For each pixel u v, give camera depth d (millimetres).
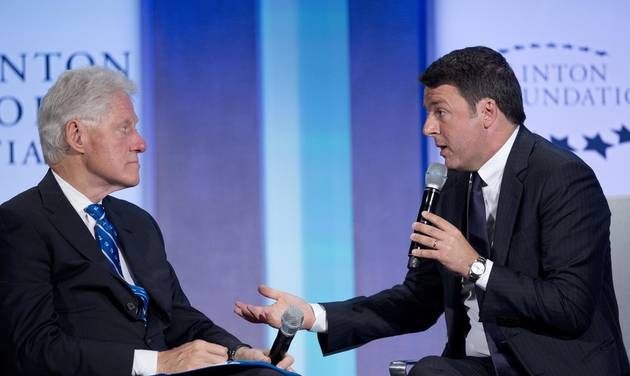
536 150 8273
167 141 13219
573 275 7738
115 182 8031
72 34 12953
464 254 7695
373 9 13438
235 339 8570
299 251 13398
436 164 8406
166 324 8352
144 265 8328
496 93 8141
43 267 7641
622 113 13633
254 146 13328
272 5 13328
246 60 13297
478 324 8469
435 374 7840
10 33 12812
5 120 12781
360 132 13406
